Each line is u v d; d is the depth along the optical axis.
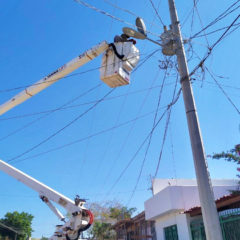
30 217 48.16
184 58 8.63
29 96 9.90
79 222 9.94
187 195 14.84
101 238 35.06
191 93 8.10
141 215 24.70
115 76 7.76
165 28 9.53
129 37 8.45
